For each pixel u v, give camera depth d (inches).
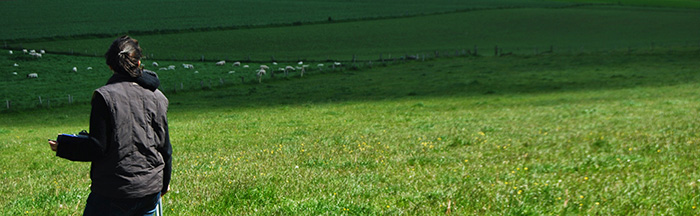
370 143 660.7
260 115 1344.7
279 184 364.5
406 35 4284.0
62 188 408.8
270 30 4448.8
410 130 837.8
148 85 162.9
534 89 1863.9
